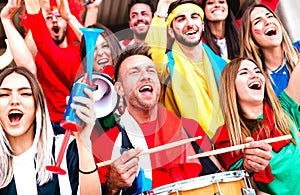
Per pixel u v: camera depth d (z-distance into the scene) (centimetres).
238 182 230
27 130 275
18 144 273
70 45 285
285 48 320
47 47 281
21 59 279
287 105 312
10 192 267
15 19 282
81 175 269
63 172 251
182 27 297
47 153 274
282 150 302
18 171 270
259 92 307
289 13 327
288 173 299
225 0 314
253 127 301
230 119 297
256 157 295
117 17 296
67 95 280
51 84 280
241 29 316
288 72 316
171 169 275
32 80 279
